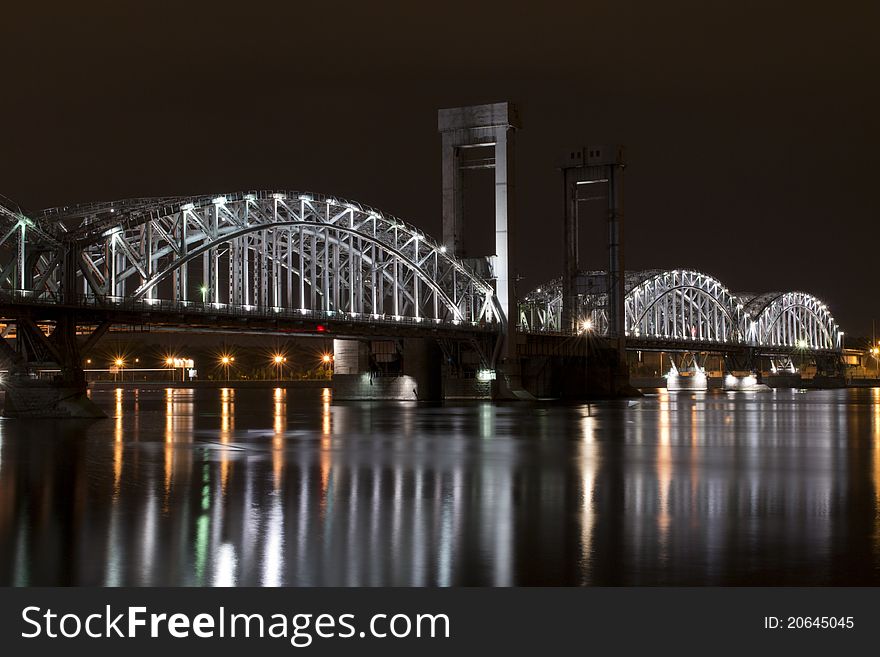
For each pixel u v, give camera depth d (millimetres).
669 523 33312
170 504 37562
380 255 133000
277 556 28266
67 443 64375
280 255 117438
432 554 28547
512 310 143625
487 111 141750
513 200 143250
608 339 168875
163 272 96250
